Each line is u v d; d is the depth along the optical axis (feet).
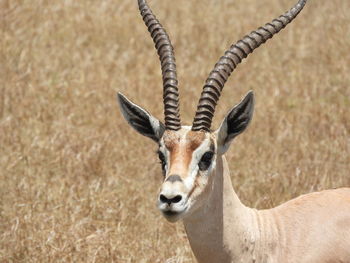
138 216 106.01
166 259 97.35
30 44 156.25
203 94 76.07
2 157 117.70
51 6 170.71
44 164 116.88
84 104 136.05
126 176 115.55
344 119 130.31
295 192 109.70
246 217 78.13
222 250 76.48
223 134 75.82
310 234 78.64
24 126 127.85
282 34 167.32
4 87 139.23
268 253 78.79
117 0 177.58
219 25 171.73
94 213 106.11
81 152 119.44
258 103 137.49
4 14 162.40
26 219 103.14
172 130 74.84
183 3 181.57
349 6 177.37
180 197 70.49
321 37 163.94
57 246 99.25
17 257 98.78
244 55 79.46
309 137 125.18
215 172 74.84
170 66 77.61
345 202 79.51
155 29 80.53
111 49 158.30
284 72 150.41
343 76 145.59
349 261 77.66
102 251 98.27
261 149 121.90
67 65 149.69
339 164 115.14
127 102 79.56
